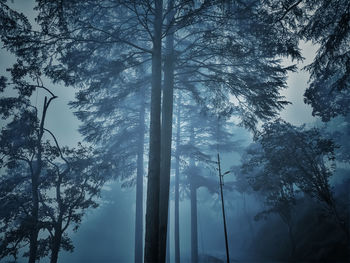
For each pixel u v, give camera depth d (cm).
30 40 814
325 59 984
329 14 972
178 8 855
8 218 1085
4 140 1105
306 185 1702
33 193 1088
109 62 967
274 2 924
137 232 1561
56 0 727
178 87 1212
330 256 1772
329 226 2056
